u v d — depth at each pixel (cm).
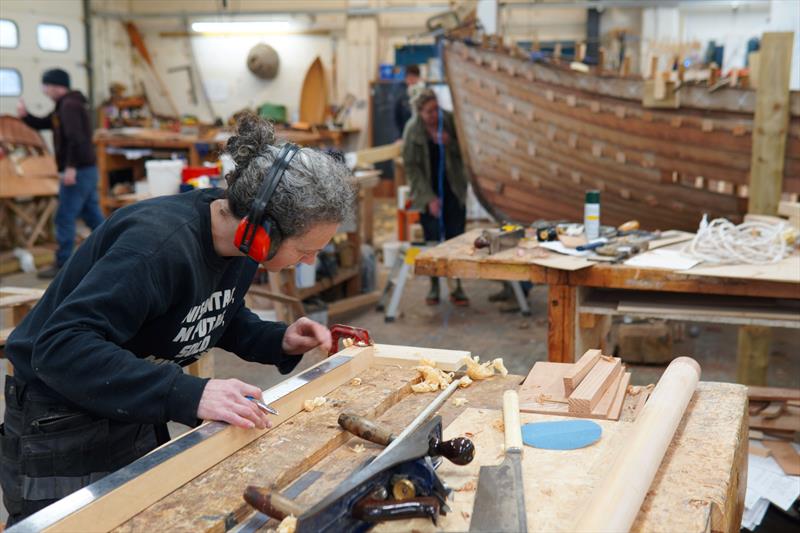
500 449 146
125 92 1267
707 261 321
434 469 137
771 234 328
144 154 891
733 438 149
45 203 809
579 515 119
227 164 483
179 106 1321
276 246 150
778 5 429
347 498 115
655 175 517
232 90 1309
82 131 683
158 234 152
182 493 130
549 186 564
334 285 607
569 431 150
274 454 143
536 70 529
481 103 560
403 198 697
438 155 584
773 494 265
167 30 1298
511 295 630
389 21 1241
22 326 165
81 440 163
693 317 309
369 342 198
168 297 154
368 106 1251
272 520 123
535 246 363
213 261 162
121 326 148
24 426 163
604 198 548
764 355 396
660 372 465
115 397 142
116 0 1247
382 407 169
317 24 1254
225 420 142
